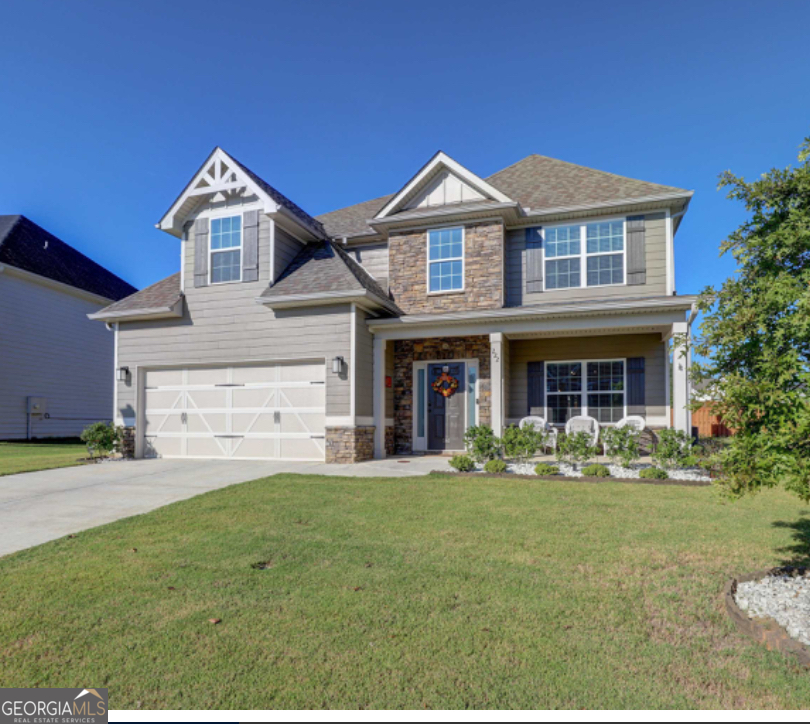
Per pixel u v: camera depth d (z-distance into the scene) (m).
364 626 3.46
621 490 7.90
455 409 13.18
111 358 23.73
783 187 4.18
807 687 2.74
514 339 13.34
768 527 5.81
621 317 10.92
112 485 8.98
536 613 3.64
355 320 11.76
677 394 10.17
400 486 8.30
